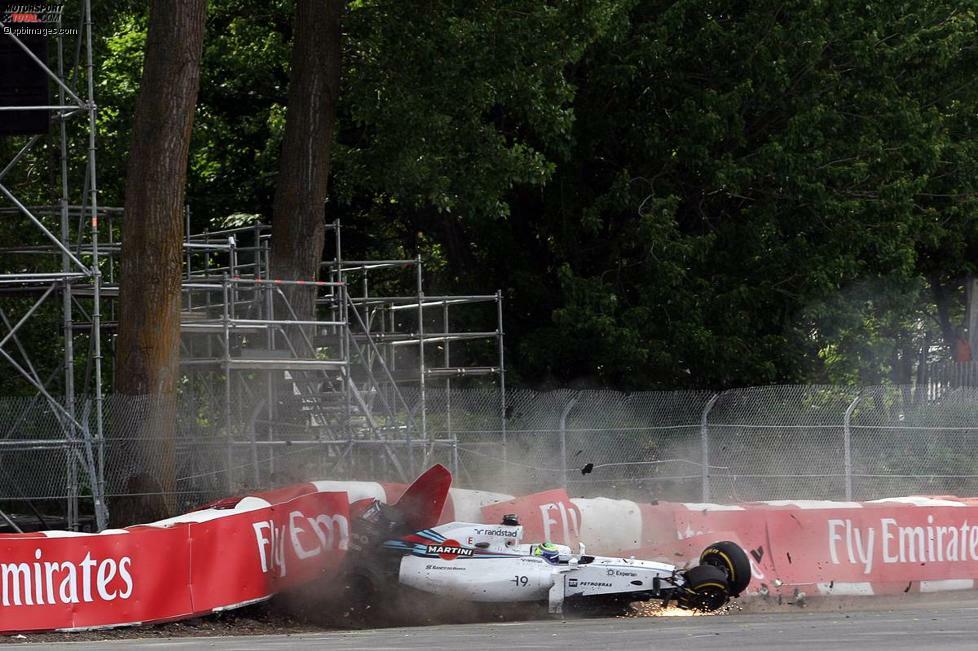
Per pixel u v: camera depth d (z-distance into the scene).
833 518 64.69
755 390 84.44
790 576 63.28
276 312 86.38
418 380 98.38
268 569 57.41
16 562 51.00
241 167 127.38
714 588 56.69
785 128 115.62
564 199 118.56
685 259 108.94
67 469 65.81
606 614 59.69
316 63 87.06
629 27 112.31
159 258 70.31
